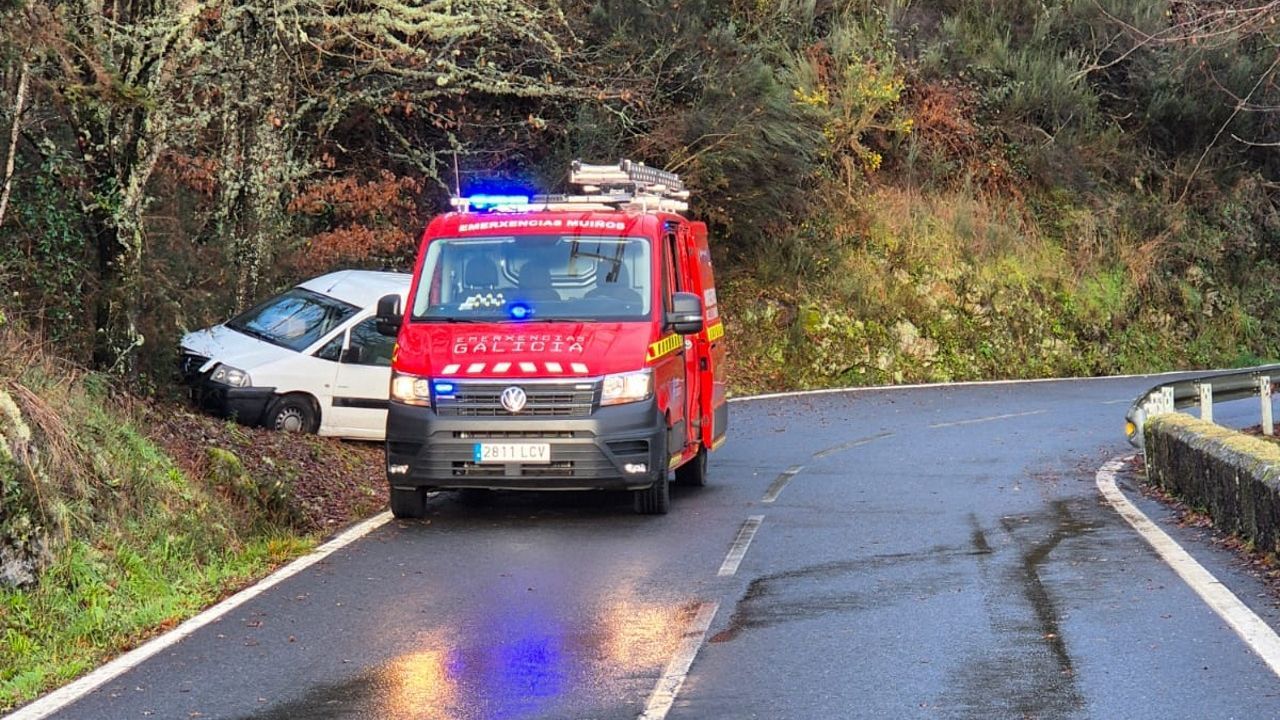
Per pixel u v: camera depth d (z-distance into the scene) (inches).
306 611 353.1
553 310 506.6
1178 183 1641.2
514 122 1120.8
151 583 375.6
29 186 529.0
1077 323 1451.8
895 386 1212.5
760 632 327.6
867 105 1389.0
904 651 307.1
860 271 1334.9
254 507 477.7
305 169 788.0
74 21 496.7
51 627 331.6
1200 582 372.2
